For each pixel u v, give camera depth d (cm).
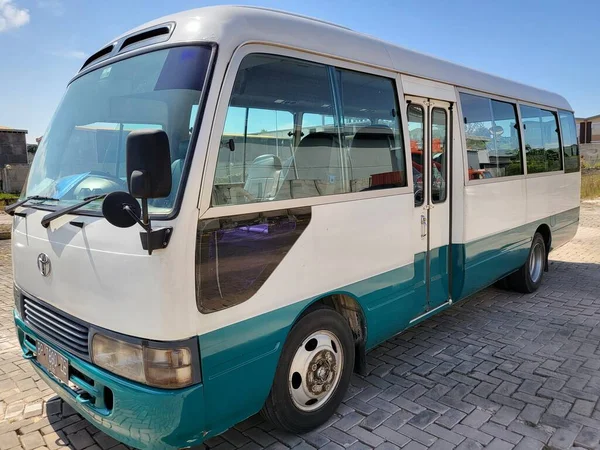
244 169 271
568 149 783
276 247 286
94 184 285
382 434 331
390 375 420
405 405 369
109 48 337
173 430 243
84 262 262
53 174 325
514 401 373
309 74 315
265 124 285
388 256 382
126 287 242
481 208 514
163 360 236
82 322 269
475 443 319
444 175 470
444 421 346
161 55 282
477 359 451
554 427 336
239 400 273
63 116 343
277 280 288
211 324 251
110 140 294
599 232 1191
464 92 491
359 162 355
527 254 642
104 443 326
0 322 570
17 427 346
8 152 2362
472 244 499
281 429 322
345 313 371
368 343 374
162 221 236
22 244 323
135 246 238
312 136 318
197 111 251
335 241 329
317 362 329
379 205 369
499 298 649
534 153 658
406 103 405
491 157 544
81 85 339
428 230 440
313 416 332
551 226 717
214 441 326
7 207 342
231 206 259
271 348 288
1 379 422
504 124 577
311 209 310
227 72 261
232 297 261
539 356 456
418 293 429
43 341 307
